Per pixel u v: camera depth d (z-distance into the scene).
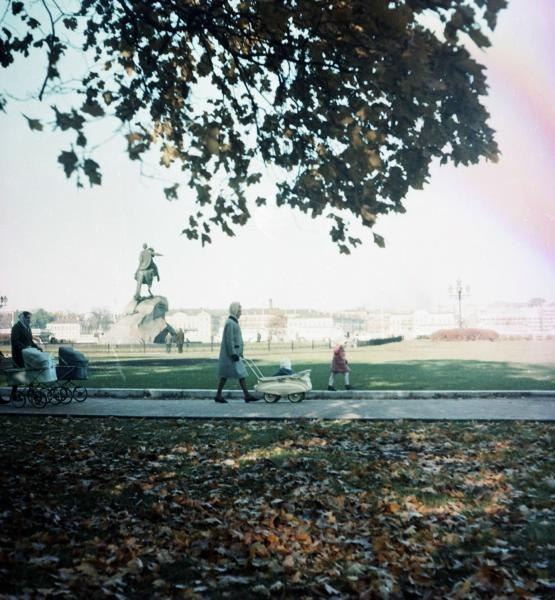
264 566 3.85
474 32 4.57
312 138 6.93
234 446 7.88
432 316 152.12
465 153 5.82
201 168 7.46
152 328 53.91
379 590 3.41
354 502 5.28
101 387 15.96
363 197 6.48
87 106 3.94
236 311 12.91
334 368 14.23
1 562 3.80
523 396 12.95
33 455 7.48
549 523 4.57
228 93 7.47
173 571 3.81
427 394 13.05
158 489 5.77
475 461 6.83
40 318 165.88
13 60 6.72
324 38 5.43
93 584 3.53
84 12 7.35
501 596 3.31
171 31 6.64
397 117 5.75
